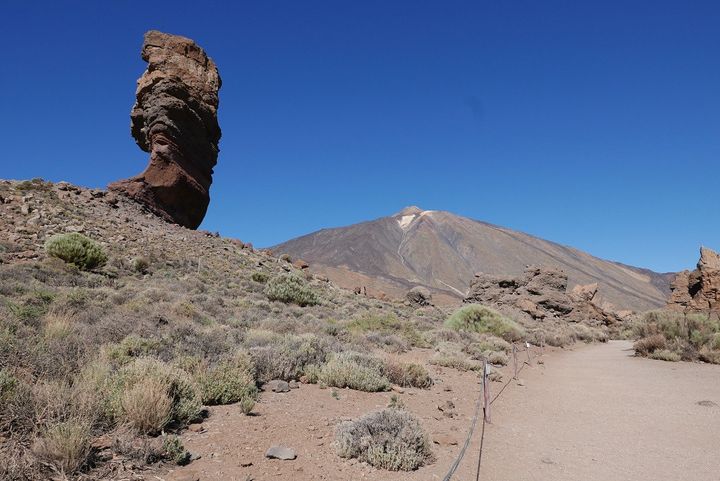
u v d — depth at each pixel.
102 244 32.03
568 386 12.21
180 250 38.00
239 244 49.53
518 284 51.56
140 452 5.00
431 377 11.78
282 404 8.09
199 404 6.95
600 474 5.64
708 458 6.20
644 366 16.38
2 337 7.62
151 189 44.75
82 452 4.70
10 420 5.13
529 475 5.57
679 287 51.41
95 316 13.58
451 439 6.77
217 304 22.45
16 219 31.25
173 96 46.00
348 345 14.09
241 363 9.32
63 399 5.63
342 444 5.95
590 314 51.56
